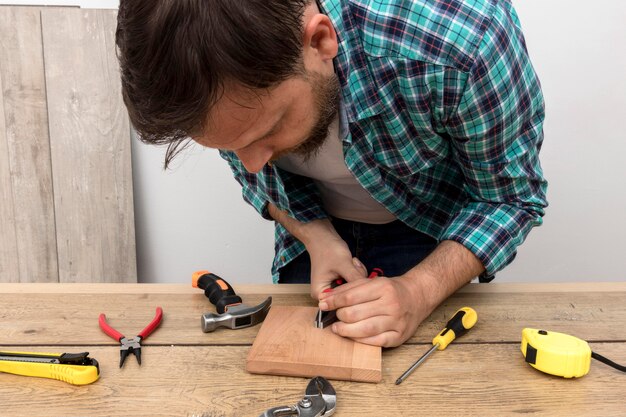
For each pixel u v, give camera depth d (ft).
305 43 2.21
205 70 1.87
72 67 5.93
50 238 6.27
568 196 6.49
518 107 2.99
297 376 2.64
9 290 3.40
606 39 5.94
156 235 6.57
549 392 2.52
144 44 1.85
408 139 3.19
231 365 2.71
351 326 2.78
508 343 2.90
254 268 6.77
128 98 2.02
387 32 2.83
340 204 4.19
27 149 6.07
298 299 3.38
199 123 2.02
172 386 2.56
